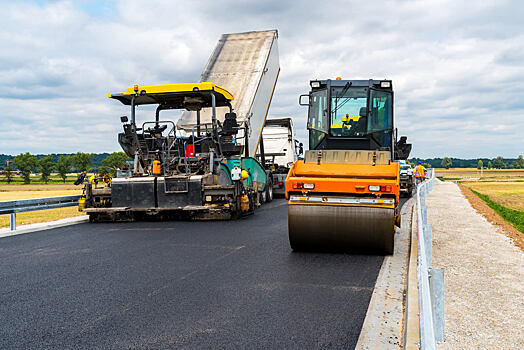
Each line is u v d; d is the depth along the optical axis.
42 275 6.11
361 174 7.44
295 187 7.24
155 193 11.77
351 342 3.73
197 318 4.32
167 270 6.30
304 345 3.67
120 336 3.89
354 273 6.07
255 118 15.75
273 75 17.59
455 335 4.50
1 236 9.90
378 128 9.20
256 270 6.27
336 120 9.31
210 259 7.02
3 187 88.44
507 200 27.08
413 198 20.92
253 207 13.91
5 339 3.86
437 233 10.98
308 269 6.32
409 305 4.11
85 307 4.69
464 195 25.47
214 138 12.38
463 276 6.73
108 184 12.60
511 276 6.73
